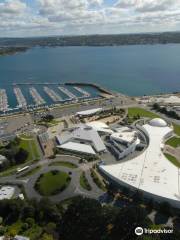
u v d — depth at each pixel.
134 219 190.12
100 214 194.38
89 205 199.88
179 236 181.50
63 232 199.12
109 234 194.00
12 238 195.88
